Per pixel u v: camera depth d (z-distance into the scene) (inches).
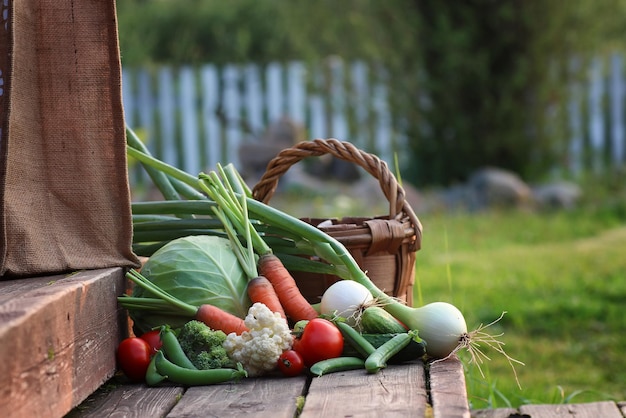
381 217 95.1
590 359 136.1
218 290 84.7
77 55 82.9
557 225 245.3
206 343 80.0
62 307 72.2
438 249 218.8
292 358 78.7
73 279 78.0
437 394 73.5
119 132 83.7
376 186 296.4
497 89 301.6
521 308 159.6
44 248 81.1
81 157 83.2
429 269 194.7
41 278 79.7
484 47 298.8
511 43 297.4
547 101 304.5
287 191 296.8
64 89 82.8
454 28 300.7
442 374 77.7
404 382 76.2
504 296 169.3
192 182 92.4
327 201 285.3
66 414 74.2
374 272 90.4
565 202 279.7
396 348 79.4
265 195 98.0
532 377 129.1
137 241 91.5
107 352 79.8
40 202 82.1
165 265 85.0
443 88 302.8
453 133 307.0
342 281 83.7
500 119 301.0
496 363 135.4
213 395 75.8
